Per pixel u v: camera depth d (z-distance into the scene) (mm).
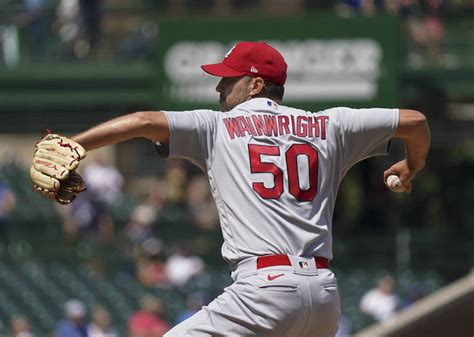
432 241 58000
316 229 15133
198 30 59594
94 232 58906
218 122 15445
